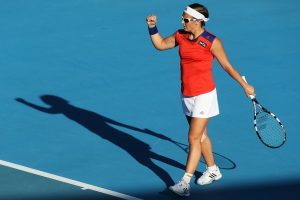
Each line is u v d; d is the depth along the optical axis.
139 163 27.61
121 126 30.88
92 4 47.78
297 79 35.00
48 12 46.50
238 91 33.72
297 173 26.42
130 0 48.38
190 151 24.70
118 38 41.56
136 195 25.22
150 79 35.69
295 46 39.34
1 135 30.31
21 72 37.12
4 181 26.42
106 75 36.38
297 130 29.75
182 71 24.47
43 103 33.41
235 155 27.97
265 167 26.95
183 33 24.19
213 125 30.44
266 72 36.00
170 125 30.81
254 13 44.75
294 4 45.91
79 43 41.03
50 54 39.50
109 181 26.33
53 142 29.58
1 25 44.38
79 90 34.75
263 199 24.58
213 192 25.22
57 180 26.47
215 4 46.78
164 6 46.88
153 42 25.17
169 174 26.70
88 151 28.72
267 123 25.02
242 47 39.56
